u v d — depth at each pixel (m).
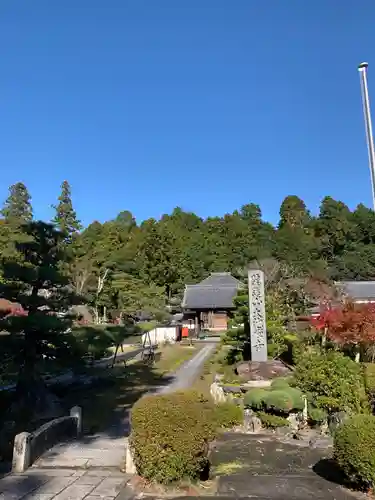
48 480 6.06
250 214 75.88
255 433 9.15
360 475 5.33
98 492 5.55
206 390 13.98
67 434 9.30
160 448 5.63
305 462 6.94
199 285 44.09
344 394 9.20
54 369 12.34
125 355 24.61
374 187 10.68
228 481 5.95
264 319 15.62
